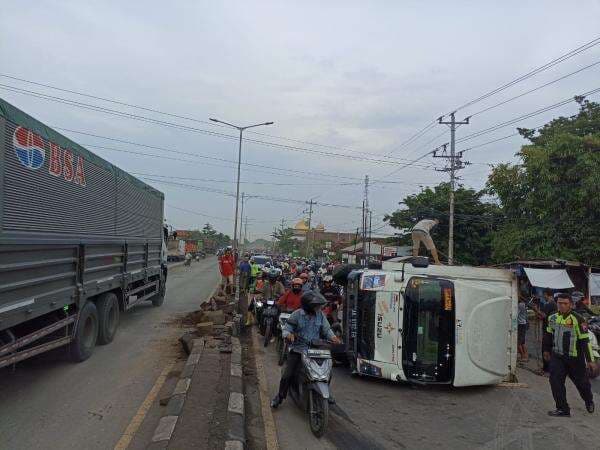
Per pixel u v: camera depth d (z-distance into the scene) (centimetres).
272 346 1149
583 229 2206
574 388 916
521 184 2452
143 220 1395
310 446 560
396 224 3841
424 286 843
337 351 989
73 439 533
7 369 819
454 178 3131
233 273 2153
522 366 1094
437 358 832
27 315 659
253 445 548
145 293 1497
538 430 645
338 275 1052
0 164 578
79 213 858
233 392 671
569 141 2242
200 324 1168
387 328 856
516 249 2416
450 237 3073
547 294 1129
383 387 844
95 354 954
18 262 632
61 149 772
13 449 503
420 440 593
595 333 1242
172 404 609
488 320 853
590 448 584
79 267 859
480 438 607
